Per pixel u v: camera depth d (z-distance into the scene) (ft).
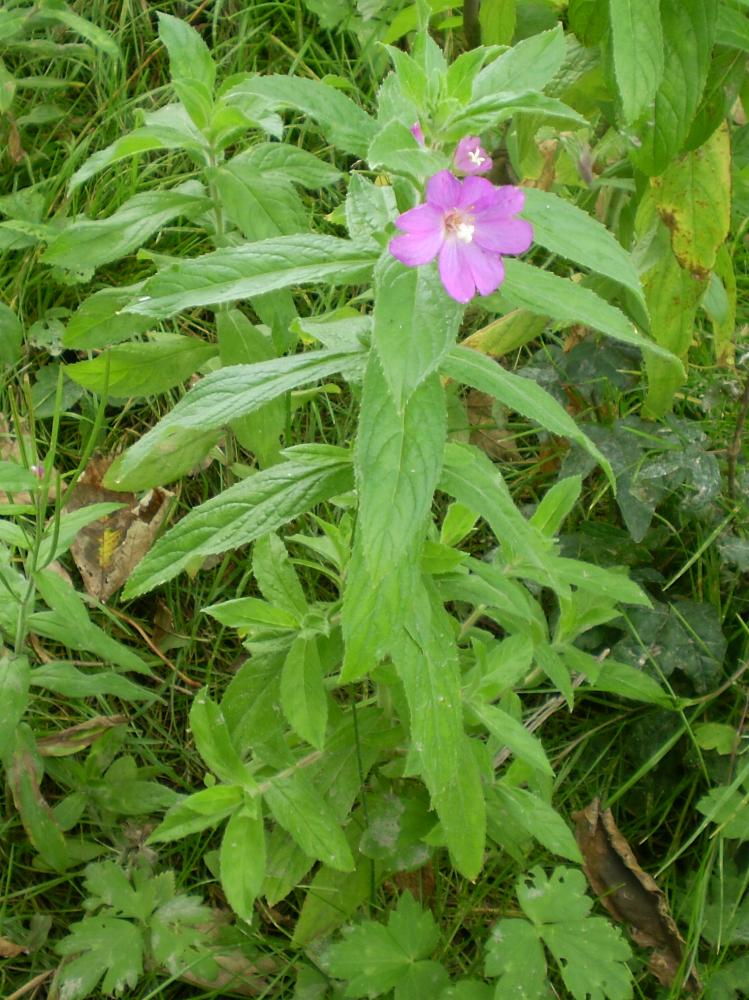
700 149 1.24
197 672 1.38
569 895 1.06
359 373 0.92
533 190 0.84
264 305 1.18
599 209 1.44
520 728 1.03
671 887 1.25
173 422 0.91
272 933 1.21
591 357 1.46
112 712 1.31
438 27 1.44
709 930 1.18
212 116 1.15
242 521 0.92
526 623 1.10
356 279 0.86
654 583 1.42
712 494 1.36
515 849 1.12
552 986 1.13
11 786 1.15
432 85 0.82
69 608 1.07
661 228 1.30
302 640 1.01
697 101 1.13
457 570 1.00
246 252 0.87
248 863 0.98
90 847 1.22
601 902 1.23
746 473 1.45
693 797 1.31
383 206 0.90
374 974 1.04
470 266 0.76
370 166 0.76
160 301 0.84
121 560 1.40
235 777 0.99
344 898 1.12
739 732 1.27
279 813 0.99
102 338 1.22
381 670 1.04
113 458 1.46
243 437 1.24
